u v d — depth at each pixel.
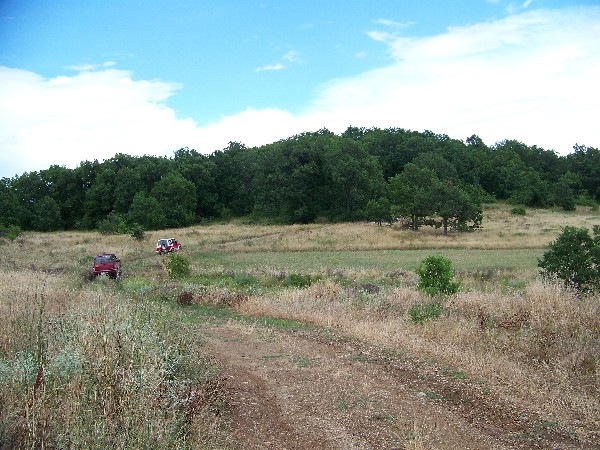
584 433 6.28
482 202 104.44
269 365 9.26
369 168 91.69
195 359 7.71
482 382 8.13
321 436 6.15
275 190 92.56
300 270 27.53
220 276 25.30
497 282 21.52
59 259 37.56
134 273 28.69
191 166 107.25
